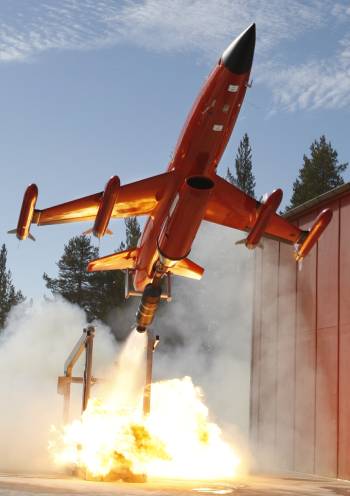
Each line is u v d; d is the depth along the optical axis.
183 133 14.52
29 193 14.32
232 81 13.45
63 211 15.41
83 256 61.38
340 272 19.06
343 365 18.48
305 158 58.97
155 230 15.66
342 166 57.78
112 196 13.88
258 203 15.93
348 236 18.88
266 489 13.08
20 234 14.90
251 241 15.15
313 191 56.66
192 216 13.92
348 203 19.06
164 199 15.05
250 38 13.04
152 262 16.41
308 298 20.66
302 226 21.12
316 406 19.55
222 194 15.76
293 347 21.17
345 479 17.78
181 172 14.70
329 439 18.72
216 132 14.10
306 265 20.91
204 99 13.84
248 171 58.66
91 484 12.16
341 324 18.80
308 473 19.48
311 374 20.00
